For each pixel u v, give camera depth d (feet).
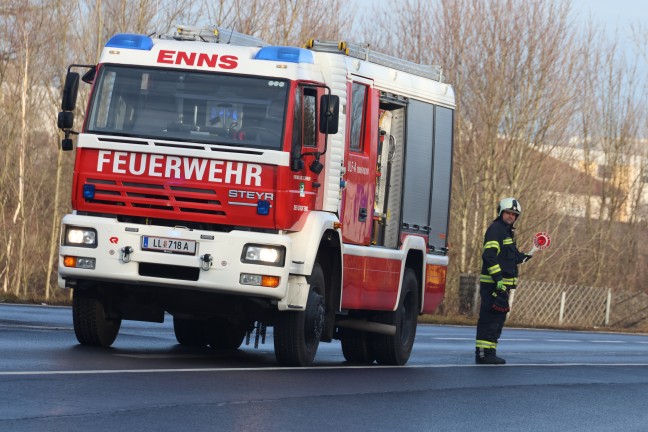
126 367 57.57
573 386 70.95
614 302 232.53
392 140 83.30
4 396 43.68
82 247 65.31
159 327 100.12
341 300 72.43
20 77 229.45
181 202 64.95
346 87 74.59
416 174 85.30
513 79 223.71
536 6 226.17
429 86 87.71
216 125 65.72
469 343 119.03
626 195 282.36
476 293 209.56
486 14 224.94
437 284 89.25
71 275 65.67
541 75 225.35
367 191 78.07
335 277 71.92
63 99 67.67
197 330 80.89
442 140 89.35
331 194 70.59
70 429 38.09
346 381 62.23
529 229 228.63
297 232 66.64
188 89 66.49
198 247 64.39
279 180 64.95
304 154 66.85
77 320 68.85
